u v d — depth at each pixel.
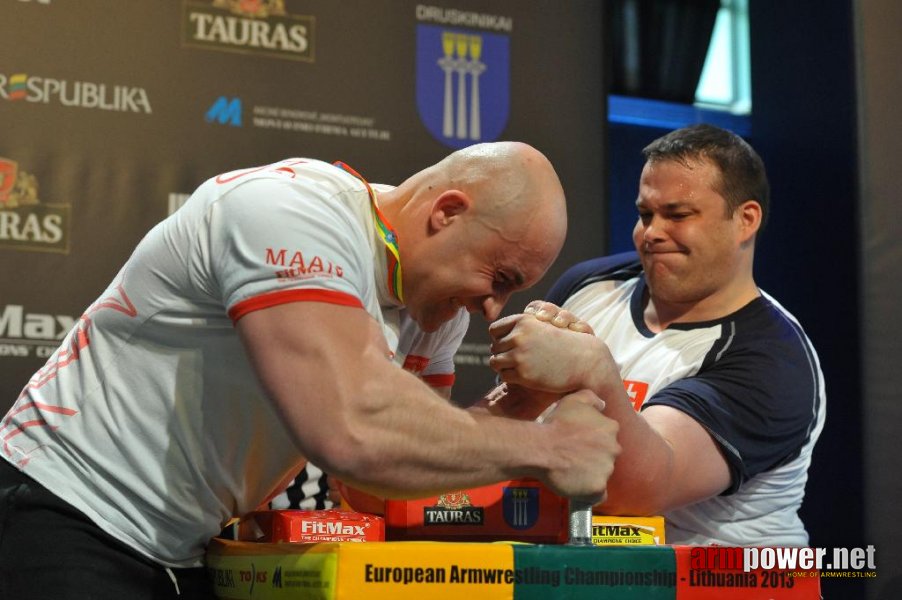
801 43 3.56
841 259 3.34
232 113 2.88
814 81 3.49
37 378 1.60
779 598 1.35
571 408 1.44
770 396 2.06
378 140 3.01
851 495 3.20
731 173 2.20
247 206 1.37
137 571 1.51
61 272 2.72
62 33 2.76
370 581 1.21
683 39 3.94
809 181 3.51
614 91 3.90
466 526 1.52
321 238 1.34
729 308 2.25
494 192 1.45
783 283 3.61
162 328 1.46
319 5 2.98
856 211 3.27
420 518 1.51
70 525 1.48
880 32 3.31
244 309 1.31
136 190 2.79
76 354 1.54
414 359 1.76
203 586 1.58
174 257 1.45
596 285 2.49
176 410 1.47
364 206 1.48
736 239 2.21
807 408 2.14
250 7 2.92
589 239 3.17
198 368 1.46
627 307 2.38
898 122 3.29
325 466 1.27
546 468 1.35
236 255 1.34
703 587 1.32
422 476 1.30
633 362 2.25
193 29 2.87
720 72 3.99
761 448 2.04
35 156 2.71
